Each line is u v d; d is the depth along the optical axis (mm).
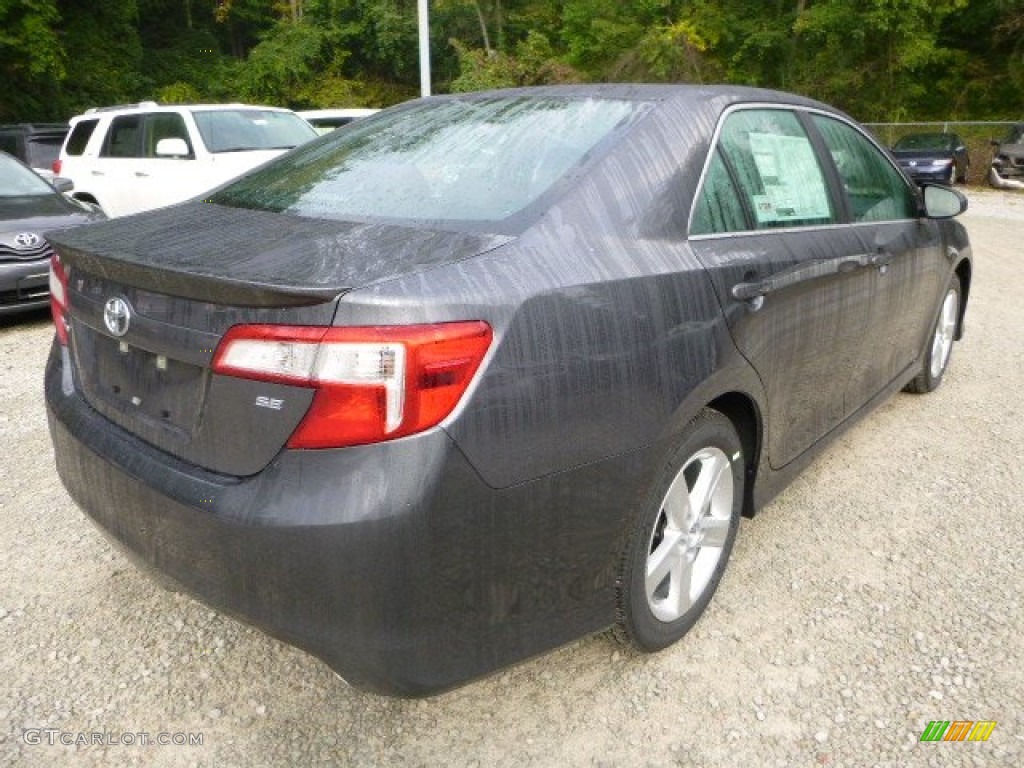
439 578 1865
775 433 2934
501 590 1984
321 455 1815
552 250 2125
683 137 2592
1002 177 20250
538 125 2643
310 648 1891
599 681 2529
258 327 1853
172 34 36969
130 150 9820
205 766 2207
